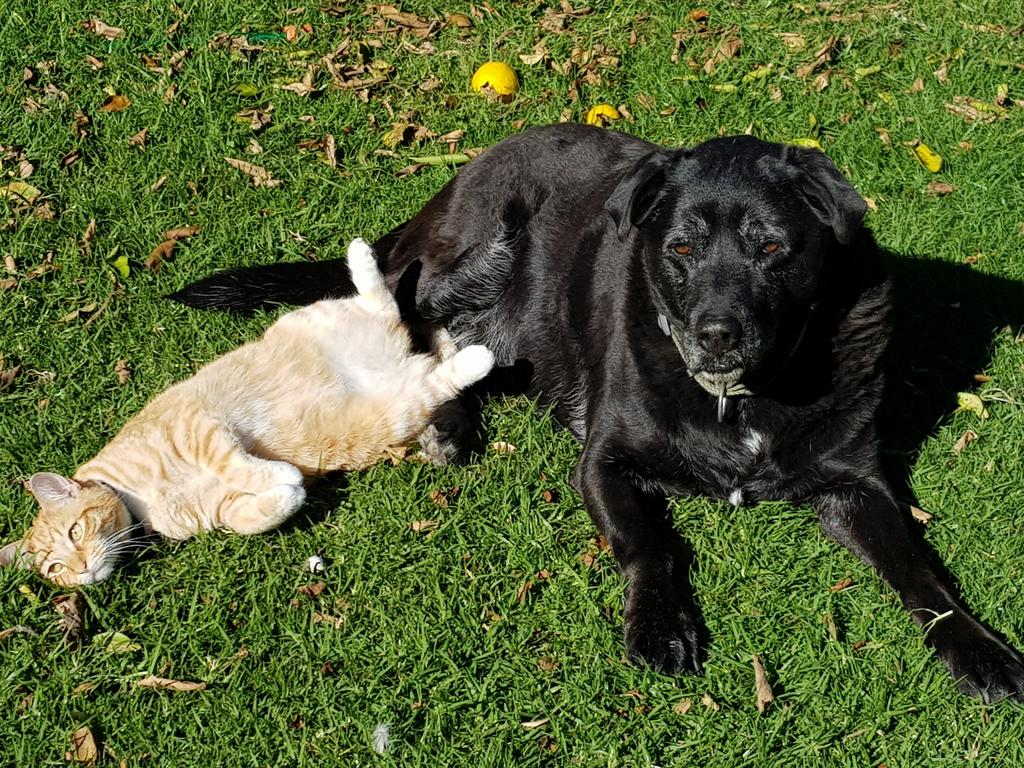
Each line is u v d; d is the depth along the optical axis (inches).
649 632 48.9
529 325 62.7
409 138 75.2
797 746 46.4
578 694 47.6
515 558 52.3
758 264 49.6
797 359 52.5
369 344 59.4
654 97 79.0
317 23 82.8
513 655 49.1
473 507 54.2
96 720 47.2
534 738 46.7
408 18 83.6
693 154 52.1
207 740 46.8
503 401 60.7
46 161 71.4
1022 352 62.1
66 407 58.9
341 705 47.6
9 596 50.6
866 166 74.0
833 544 53.7
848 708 47.4
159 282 65.7
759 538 53.3
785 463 53.6
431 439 56.2
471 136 75.7
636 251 55.9
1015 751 45.9
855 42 83.4
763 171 50.4
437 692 47.8
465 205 64.8
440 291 64.5
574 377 59.8
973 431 57.9
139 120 74.5
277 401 56.4
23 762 46.0
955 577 52.0
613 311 56.8
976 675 47.3
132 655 49.2
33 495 54.4
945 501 54.9
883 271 54.1
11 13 80.3
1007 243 69.0
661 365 53.7
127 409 58.9
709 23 85.0
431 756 46.1
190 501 53.1
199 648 49.3
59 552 50.9
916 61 82.0
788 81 80.5
